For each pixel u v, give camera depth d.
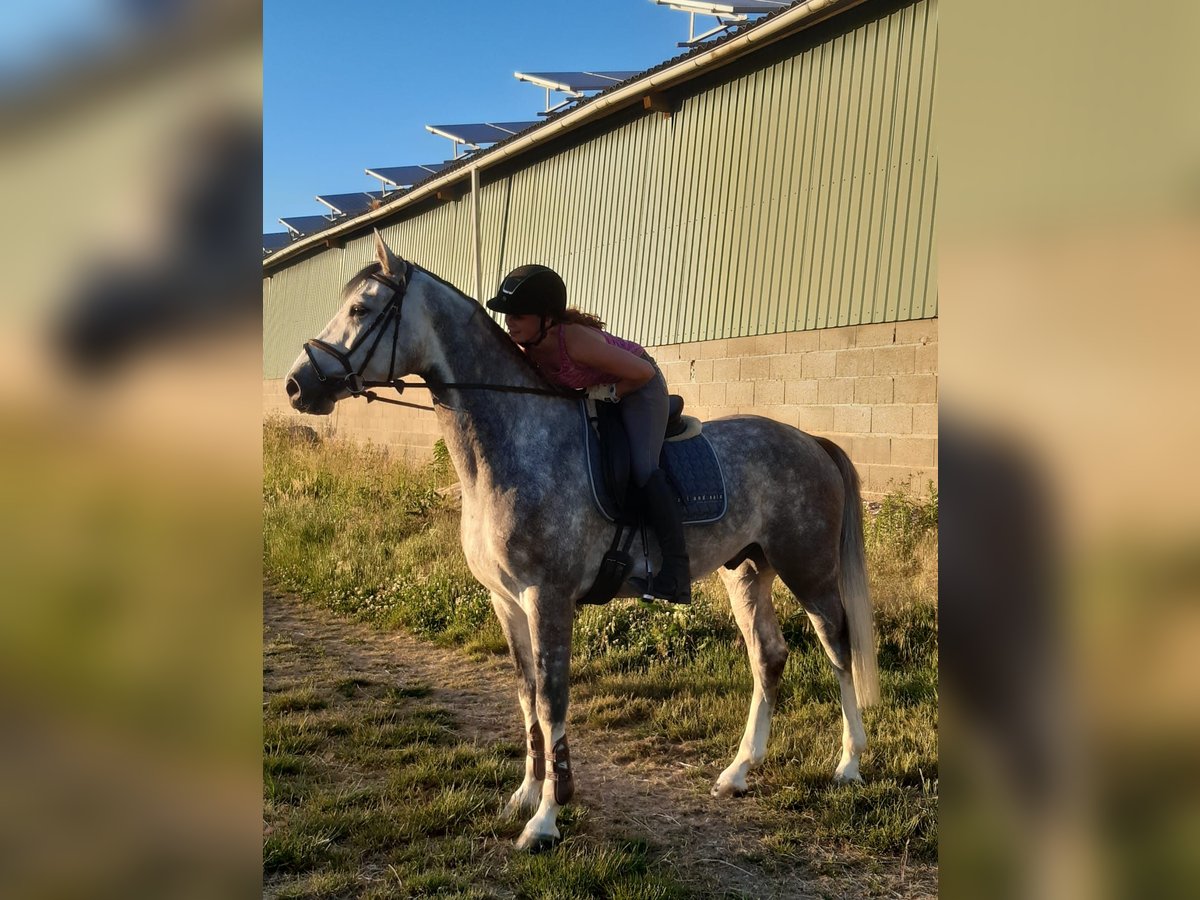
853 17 7.07
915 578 5.59
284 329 18.64
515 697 4.98
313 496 11.02
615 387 3.45
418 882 2.91
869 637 3.80
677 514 3.36
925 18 6.53
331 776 3.86
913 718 4.20
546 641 3.27
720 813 3.50
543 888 2.88
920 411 6.56
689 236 8.67
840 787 3.62
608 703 4.66
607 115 9.72
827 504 3.87
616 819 3.46
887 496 6.64
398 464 12.54
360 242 15.57
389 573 7.47
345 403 15.68
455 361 3.31
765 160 7.88
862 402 6.99
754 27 7.39
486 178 11.90
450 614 6.43
